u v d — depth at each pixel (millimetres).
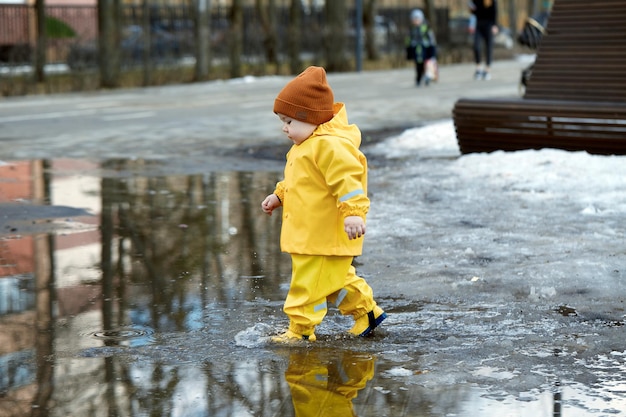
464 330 6848
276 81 36812
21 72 32812
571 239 9656
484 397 5480
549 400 5434
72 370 5996
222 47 40062
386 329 6895
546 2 61344
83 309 7465
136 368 6027
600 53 15141
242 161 16094
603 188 12039
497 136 14609
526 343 6527
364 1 50062
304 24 44875
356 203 6199
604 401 5414
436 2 68812
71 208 11805
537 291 7844
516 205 11398
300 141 6500
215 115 23656
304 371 5945
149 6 40375
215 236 10219
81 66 34688
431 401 5422
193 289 8070
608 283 8055
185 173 14773
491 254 9141
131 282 8312
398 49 51375
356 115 22891
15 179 14086
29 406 5383
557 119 13844
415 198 12070
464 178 13273
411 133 17906
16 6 35062
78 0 52625
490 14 34625
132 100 28719
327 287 6516
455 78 35500
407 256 9133
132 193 12969
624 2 15031
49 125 21703
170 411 5293
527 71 21969
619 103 13617
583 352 6312
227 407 5352
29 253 9414
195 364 6102
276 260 9117
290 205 6539
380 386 5672
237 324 7043
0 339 6680
